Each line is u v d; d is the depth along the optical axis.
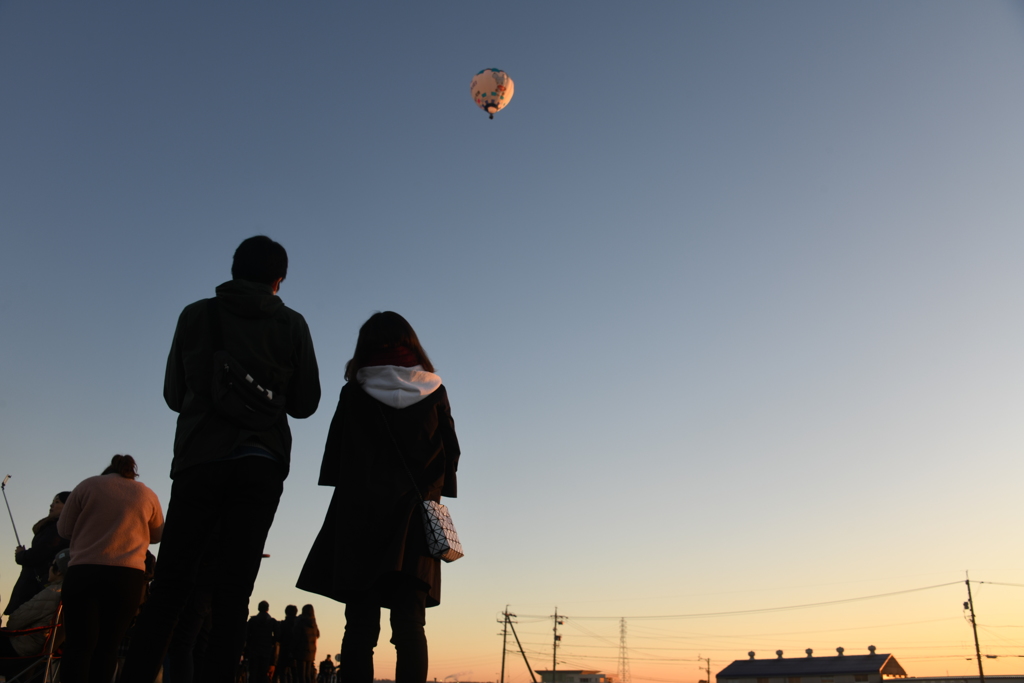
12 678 5.10
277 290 3.66
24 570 5.90
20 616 5.29
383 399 3.38
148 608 3.01
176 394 3.40
